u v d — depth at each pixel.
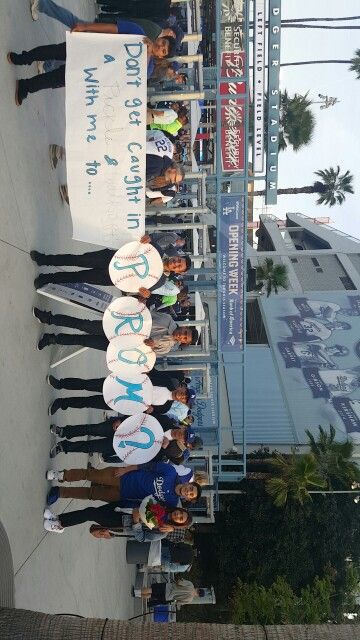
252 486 19.53
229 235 8.34
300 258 29.86
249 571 19.41
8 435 5.25
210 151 11.14
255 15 7.95
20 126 5.90
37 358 6.17
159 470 6.02
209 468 10.99
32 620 3.61
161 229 8.28
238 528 19.75
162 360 9.06
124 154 5.32
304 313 24.75
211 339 10.29
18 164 5.78
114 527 5.92
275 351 22.83
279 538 19.17
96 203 5.46
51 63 6.62
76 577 7.39
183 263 5.82
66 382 6.54
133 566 12.40
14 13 5.78
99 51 5.07
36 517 5.90
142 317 6.09
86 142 5.26
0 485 5.00
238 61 7.29
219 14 7.07
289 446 19.44
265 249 35.97
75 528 7.52
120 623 3.57
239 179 7.93
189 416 7.11
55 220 6.99
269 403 20.80
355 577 18.92
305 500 19.17
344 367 22.11
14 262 5.51
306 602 16.66
